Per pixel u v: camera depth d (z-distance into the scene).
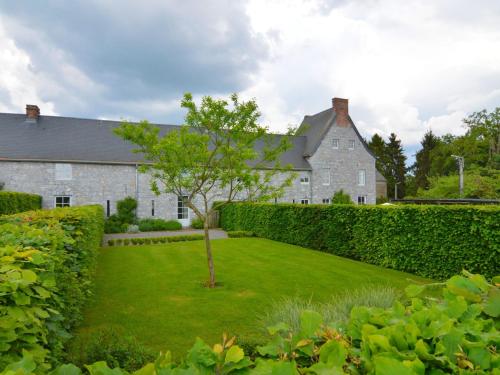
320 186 27.80
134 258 10.95
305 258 10.96
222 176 7.34
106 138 23.53
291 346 1.43
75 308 3.56
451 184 28.62
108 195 22.05
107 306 6.11
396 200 24.59
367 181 29.56
